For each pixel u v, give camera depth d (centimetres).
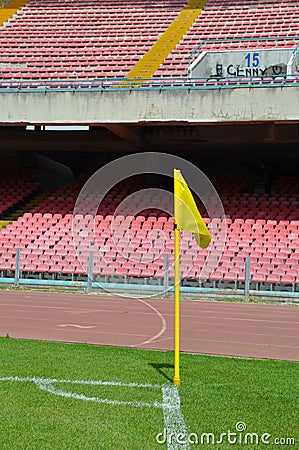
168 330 1228
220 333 1203
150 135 2186
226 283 1886
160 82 2061
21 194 2566
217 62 1984
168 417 615
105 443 543
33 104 1983
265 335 1188
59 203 2433
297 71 2038
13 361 859
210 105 1869
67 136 2334
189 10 2842
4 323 1278
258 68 1955
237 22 2689
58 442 543
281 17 2672
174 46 2542
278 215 2205
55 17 2934
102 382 749
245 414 630
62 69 2459
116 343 1061
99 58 2506
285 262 1930
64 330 1198
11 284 2005
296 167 2641
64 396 686
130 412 630
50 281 1959
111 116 1934
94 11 2939
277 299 1778
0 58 2589
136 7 2944
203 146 2339
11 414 617
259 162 2636
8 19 2938
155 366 848
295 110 1808
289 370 842
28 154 2739
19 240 2200
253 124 1970
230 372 817
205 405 658
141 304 1669
